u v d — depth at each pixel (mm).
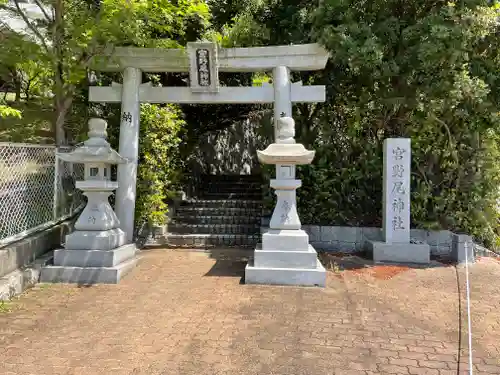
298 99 6746
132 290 4805
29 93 7559
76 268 5125
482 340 3617
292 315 4062
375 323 3924
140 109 7250
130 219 6699
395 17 6688
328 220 7473
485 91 6160
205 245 7527
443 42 5895
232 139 12023
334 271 5777
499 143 7301
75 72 6098
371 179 7500
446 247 7043
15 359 3109
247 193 10133
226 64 6746
